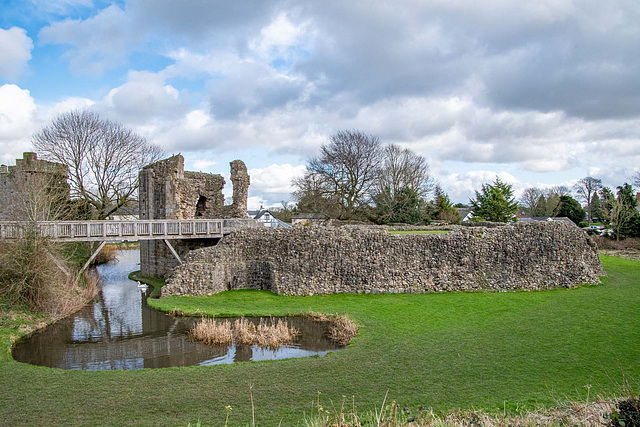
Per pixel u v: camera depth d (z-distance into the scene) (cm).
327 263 2131
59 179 3262
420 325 1540
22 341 1486
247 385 1029
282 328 1493
